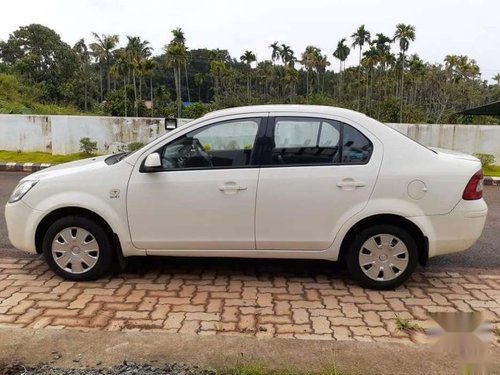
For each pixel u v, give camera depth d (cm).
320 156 436
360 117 443
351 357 305
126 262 514
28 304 407
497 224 734
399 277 443
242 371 286
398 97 7275
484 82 8606
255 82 9550
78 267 460
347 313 397
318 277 481
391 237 439
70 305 407
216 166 441
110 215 443
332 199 430
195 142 445
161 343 322
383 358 305
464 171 433
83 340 327
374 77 7931
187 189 437
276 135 439
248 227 438
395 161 432
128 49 5828
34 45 6781
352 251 444
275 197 432
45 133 1480
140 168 443
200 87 10600
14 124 1477
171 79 10156
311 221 434
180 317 385
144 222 444
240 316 388
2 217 722
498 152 1455
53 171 469
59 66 6850
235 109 453
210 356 306
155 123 1479
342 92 8375
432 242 433
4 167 1282
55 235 457
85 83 6756
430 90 7956
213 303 414
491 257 562
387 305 414
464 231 434
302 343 323
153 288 448
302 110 443
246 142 441
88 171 452
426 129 1455
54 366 296
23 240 461
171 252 450
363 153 435
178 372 287
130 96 6044
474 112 2059
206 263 520
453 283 472
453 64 7225
